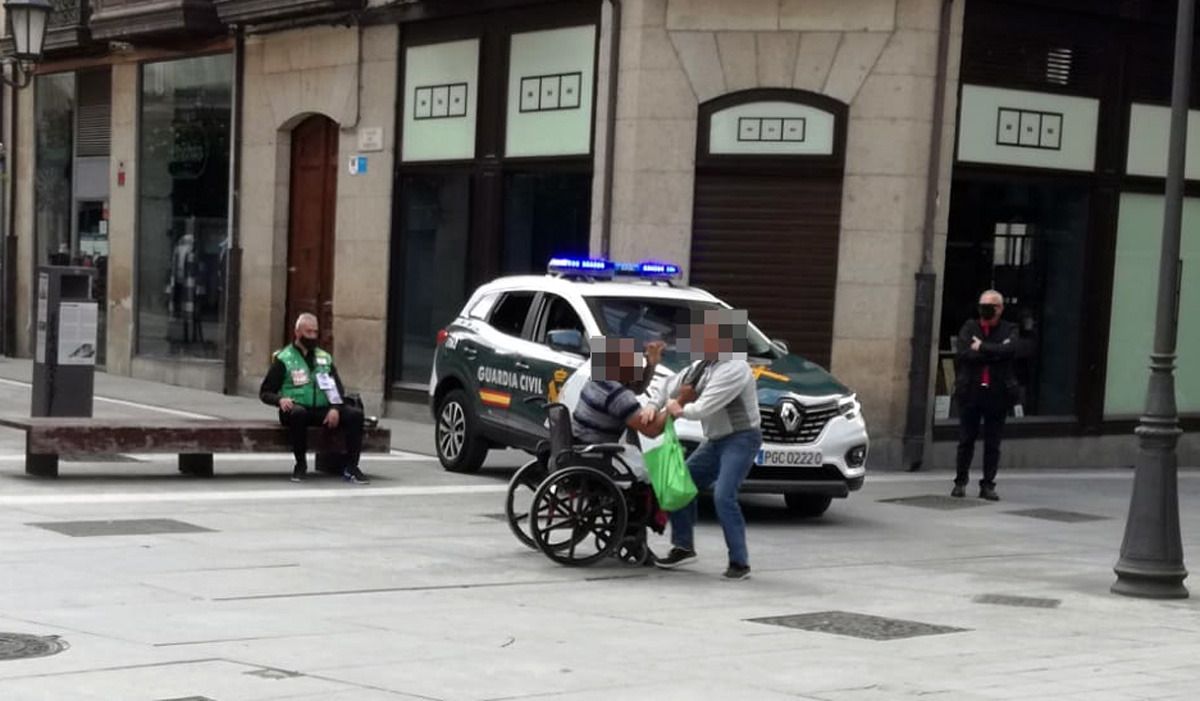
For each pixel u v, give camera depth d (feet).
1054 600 35.45
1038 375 65.10
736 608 32.78
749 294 61.41
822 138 60.59
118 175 91.04
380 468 54.70
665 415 35.94
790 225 60.95
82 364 54.80
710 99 61.26
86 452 47.11
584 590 34.24
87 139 94.38
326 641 27.27
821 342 60.85
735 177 61.36
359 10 74.90
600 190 63.52
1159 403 36.47
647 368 37.83
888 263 59.98
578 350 47.37
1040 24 63.05
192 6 81.66
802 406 44.37
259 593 31.86
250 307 82.12
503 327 52.24
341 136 76.74
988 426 53.93
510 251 68.69
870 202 60.08
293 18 77.36
